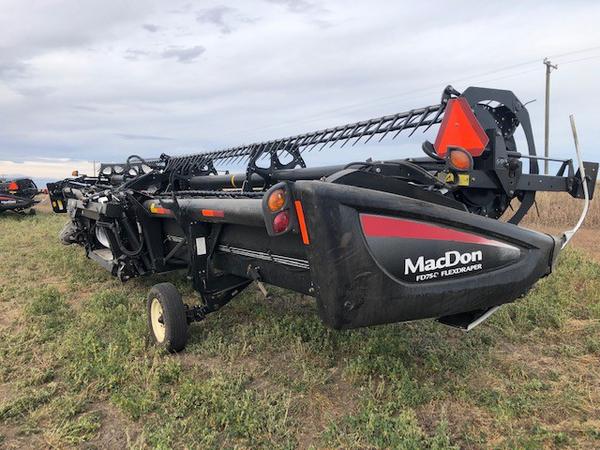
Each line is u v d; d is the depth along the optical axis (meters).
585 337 4.13
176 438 2.81
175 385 3.46
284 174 4.89
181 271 6.94
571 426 2.84
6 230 12.15
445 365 3.60
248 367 3.73
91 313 4.98
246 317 4.88
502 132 3.79
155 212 4.73
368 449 2.66
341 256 2.51
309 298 5.44
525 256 3.03
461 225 2.80
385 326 4.34
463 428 2.84
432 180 3.05
